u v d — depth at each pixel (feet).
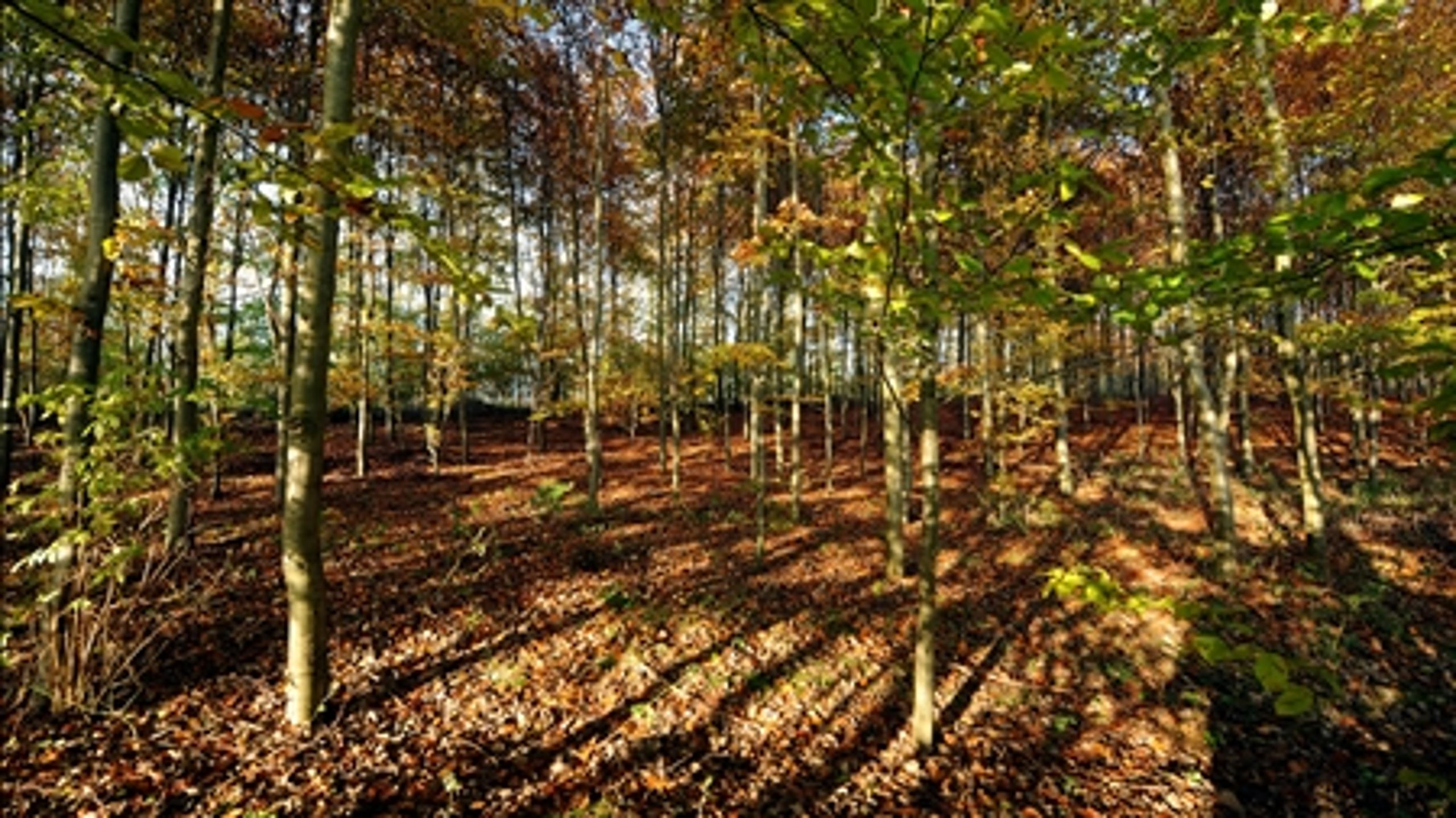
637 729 17.90
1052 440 58.34
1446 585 29.07
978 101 6.05
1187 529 36.32
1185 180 37.76
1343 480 42.86
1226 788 17.51
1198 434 56.29
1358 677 22.67
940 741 18.79
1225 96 26.11
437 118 37.29
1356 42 22.39
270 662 18.67
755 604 26.76
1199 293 7.25
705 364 38.68
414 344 47.42
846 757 17.87
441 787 14.89
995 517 39.22
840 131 7.13
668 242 60.49
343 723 16.55
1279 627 26.00
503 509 39.32
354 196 5.82
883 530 38.32
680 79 38.11
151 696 16.28
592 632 23.00
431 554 29.37
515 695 18.86
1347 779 17.94
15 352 29.07
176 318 20.22
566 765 16.26
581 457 59.11
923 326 10.66
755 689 20.49
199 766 14.40
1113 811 16.42
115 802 13.06
